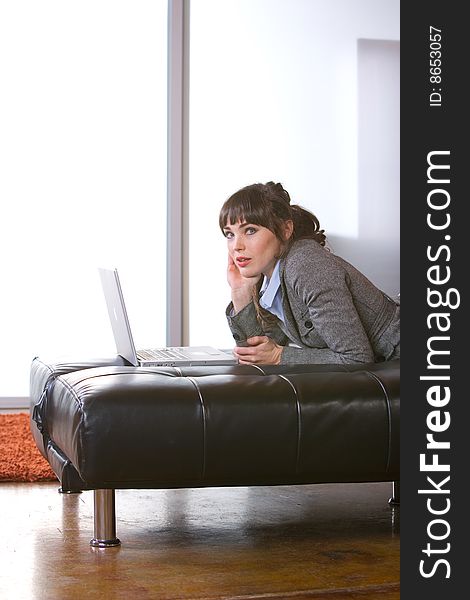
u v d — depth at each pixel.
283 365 3.41
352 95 5.90
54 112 5.61
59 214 5.63
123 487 2.81
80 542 2.99
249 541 3.01
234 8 5.77
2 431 4.70
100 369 3.16
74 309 5.65
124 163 5.70
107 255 5.69
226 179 5.79
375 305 3.67
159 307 5.76
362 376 3.01
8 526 3.18
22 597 2.47
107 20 5.66
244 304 5.32
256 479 2.88
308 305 3.56
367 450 2.92
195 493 3.69
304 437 2.87
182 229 5.75
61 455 3.17
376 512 3.40
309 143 5.87
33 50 5.59
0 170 5.57
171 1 5.68
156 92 5.72
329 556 2.85
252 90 5.81
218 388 2.85
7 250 5.59
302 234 4.50
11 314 5.60
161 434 2.77
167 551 2.89
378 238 5.95
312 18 5.84
